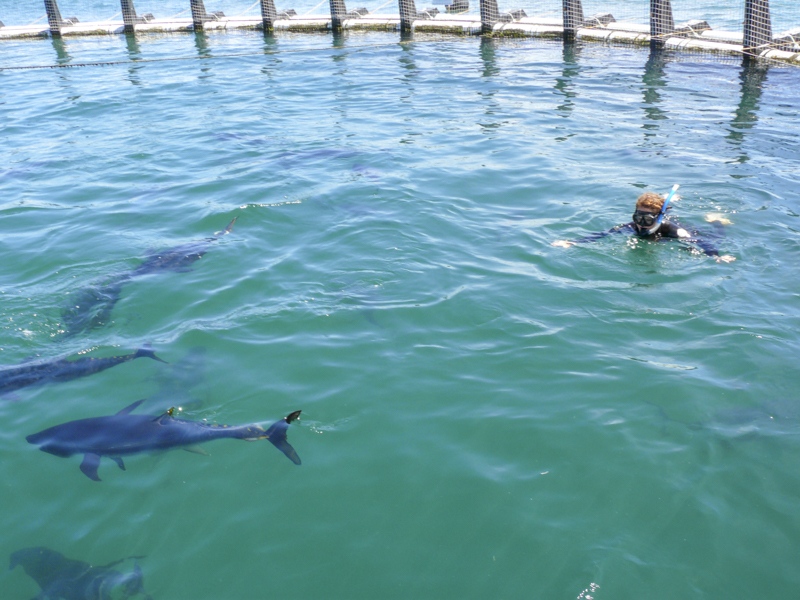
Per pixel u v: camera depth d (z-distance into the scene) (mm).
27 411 3352
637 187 5484
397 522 2660
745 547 2482
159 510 2768
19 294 4340
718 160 5973
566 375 3406
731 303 3918
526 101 8117
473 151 6520
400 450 3004
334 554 2543
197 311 4105
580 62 9898
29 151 7168
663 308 3912
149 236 5078
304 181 5934
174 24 14398
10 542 2652
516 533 2586
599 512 2650
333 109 8227
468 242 4773
